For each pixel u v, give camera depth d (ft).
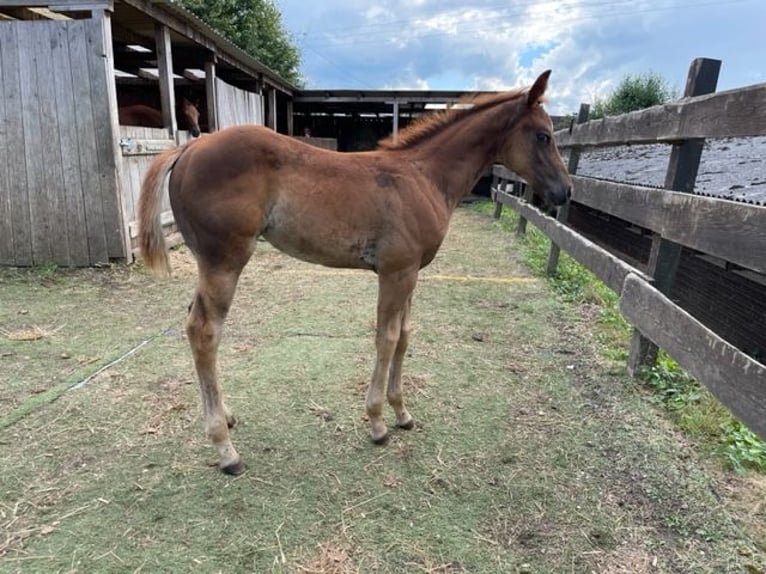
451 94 41.96
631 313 10.59
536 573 5.93
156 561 5.98
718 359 7.36
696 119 8.75
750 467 7.72
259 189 7.15
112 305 14.67
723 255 7.49
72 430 8.48
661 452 8.09
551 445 8.38
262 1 57.41
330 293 16.11
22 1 16.30
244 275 18.30
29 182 17.52
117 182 17.57
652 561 6.09
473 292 16.75
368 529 6.54
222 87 28.89
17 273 17.25
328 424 8.89
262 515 6.75
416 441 8.47
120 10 18.98
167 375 10.44
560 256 21.40
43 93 16.96
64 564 5.89
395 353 8.45
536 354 11.94
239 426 8.78
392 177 7.73
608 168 25.79
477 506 7.00
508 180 34.09
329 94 43.39
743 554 6.15
